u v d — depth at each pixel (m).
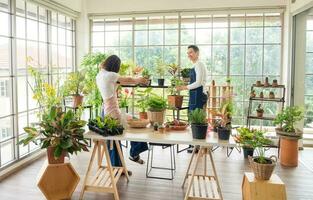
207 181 3.37
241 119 5.54
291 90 5.01
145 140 2.77
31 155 4.36
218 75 5.57
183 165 4.25
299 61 4.97
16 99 3.98
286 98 5.11
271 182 2.69
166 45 5.66
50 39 4.86
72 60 5.74
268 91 5.37
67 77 4.83
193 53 4.43
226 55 5.51
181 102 4.28
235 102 5.55
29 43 4.32
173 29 5.61
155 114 3.27
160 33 5.67
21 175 3.81
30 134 3.13
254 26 5.39
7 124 3.90
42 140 3.05
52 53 4.96
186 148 5.05
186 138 2.78
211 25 5.49
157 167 4.14
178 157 4.62
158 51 5.71
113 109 3.37
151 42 5.72
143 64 5.78
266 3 5.17
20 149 4.18
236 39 5.46
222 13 5.32
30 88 4.33
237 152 4.88
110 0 5.67
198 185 3.25
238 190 3.40
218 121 3.00
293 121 4.32
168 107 4.12
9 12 3.83
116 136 2.87
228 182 3.63
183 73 4.57
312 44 5.19
